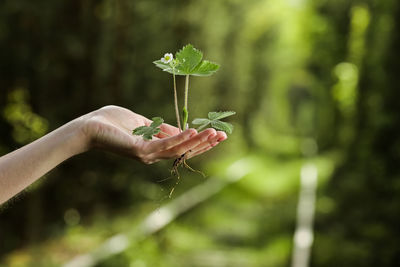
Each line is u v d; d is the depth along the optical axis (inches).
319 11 869.8
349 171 610.5
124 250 322.0
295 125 1899.6
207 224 481.7
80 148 73.2
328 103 1059.3
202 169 807.7
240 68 1024.9
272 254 382.9
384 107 494.0
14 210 350.6
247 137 1134.4
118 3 458.0
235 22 925.2
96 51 438.0
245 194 684.7
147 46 526.6
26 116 358.6
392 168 470.3
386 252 334.6
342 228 421.4
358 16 713.6
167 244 372.2
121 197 467.5
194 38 657.6
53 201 406.3
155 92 543.2
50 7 374.6
